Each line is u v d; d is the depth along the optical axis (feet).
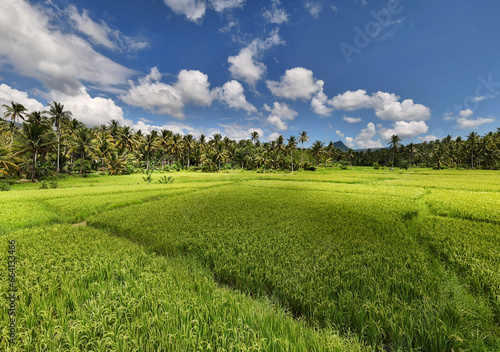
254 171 280.72
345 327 15.42
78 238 33.81
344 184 118.42
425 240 32.17
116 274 22.18
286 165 294.87
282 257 24.62
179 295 17.70
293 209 53.72
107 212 52.37
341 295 17.35
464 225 38.01
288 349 12.17
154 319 14.60
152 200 74.84
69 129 173.27
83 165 184.03
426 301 16.46
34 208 55.93
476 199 63.05
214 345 12.70
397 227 38.60
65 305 16.90
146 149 228.63
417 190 88.22
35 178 128.57
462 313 14.87
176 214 49.29
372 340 13.84
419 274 20.86
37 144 127.44
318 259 23.90
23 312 15.46
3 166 118.01
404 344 13.70
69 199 68.80
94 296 18.15
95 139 193.98
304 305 17.08
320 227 37.65
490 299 17.13
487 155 254.68
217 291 18.51
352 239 31.45
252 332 13.79
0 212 50.75
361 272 20.83
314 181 144.25
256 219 44.04
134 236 36.73
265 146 341.62
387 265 21.95
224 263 24.32
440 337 12.92
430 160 307.17
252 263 23.09
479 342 13.12
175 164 283.38
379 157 403.75
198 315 14.99
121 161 200.03
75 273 21.38
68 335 13.46
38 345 12.91
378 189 93.71
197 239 32.07
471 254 24.79
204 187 108.06
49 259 24.86
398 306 16.01
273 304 17.76
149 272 21.68
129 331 13.58
